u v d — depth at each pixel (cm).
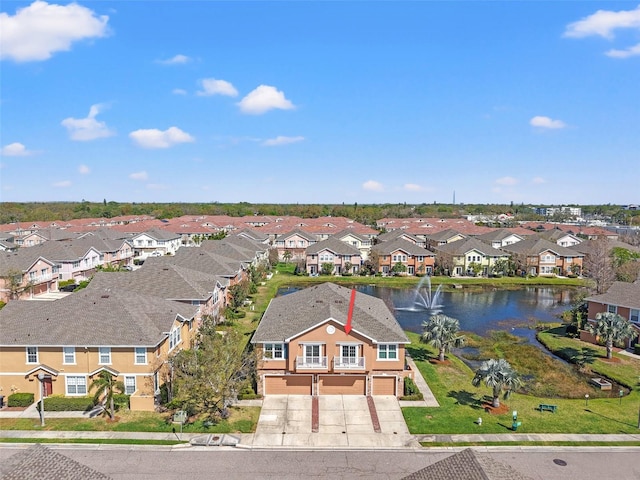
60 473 1844
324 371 3431
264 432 2906
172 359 3350
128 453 2628
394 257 9469
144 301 3925
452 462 1959
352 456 2642
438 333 4188
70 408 3156
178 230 13100
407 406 3309
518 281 8831
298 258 10094
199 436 2817
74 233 11444
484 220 19450
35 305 3678
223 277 6162
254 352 3366
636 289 5006
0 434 2814
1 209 18988
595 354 4622
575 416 3191
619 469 2519
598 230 13075
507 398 3481
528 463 2567
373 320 3669
